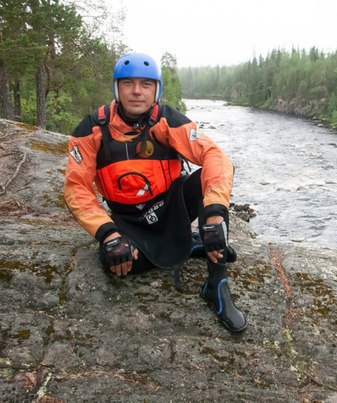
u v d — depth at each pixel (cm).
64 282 276
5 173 480
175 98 5641
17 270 282
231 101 12012
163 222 266
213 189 232
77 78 2100
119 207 265
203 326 249
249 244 338
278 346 241
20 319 250
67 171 251
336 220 1455
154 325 249
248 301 267
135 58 233
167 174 255
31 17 1605
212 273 251
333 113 5628
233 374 224
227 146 3053
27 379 216
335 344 245
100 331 245
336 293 280
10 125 643
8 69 1686
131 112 239
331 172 2175
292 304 272
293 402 212
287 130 4356
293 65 10094
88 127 248
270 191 1820
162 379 220
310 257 323
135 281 275
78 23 1745
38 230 346
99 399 208
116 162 248
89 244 319
